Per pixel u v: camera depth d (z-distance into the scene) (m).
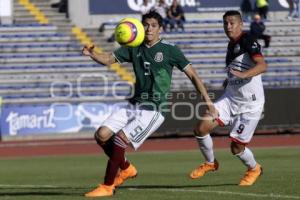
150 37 29.39
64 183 39.78
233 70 31.06
